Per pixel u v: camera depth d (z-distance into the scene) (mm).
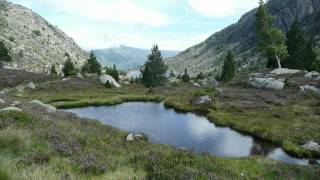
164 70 98625
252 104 52594
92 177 11961
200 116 50781
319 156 29797
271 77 72500
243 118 44688
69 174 11258
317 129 36656
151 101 70312
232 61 101688
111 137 24906
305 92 59125
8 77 95375
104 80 96625
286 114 44469
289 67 87188
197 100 60344
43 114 27734
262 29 78312
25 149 14375
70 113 34312
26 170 10156
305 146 31188
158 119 48125
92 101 63375
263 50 80938
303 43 87562
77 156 15047
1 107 28484
